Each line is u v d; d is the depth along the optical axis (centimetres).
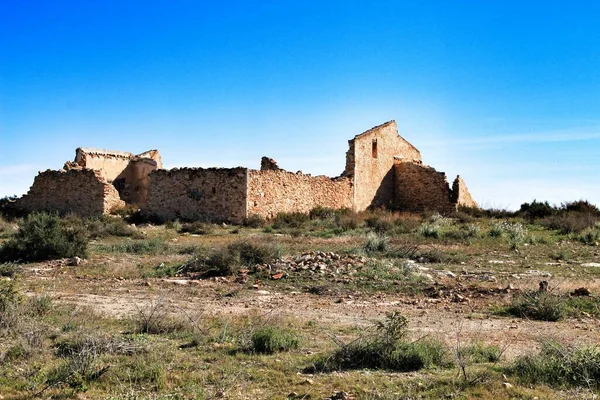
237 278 1456
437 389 643
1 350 752
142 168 4488
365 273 1466
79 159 4178
